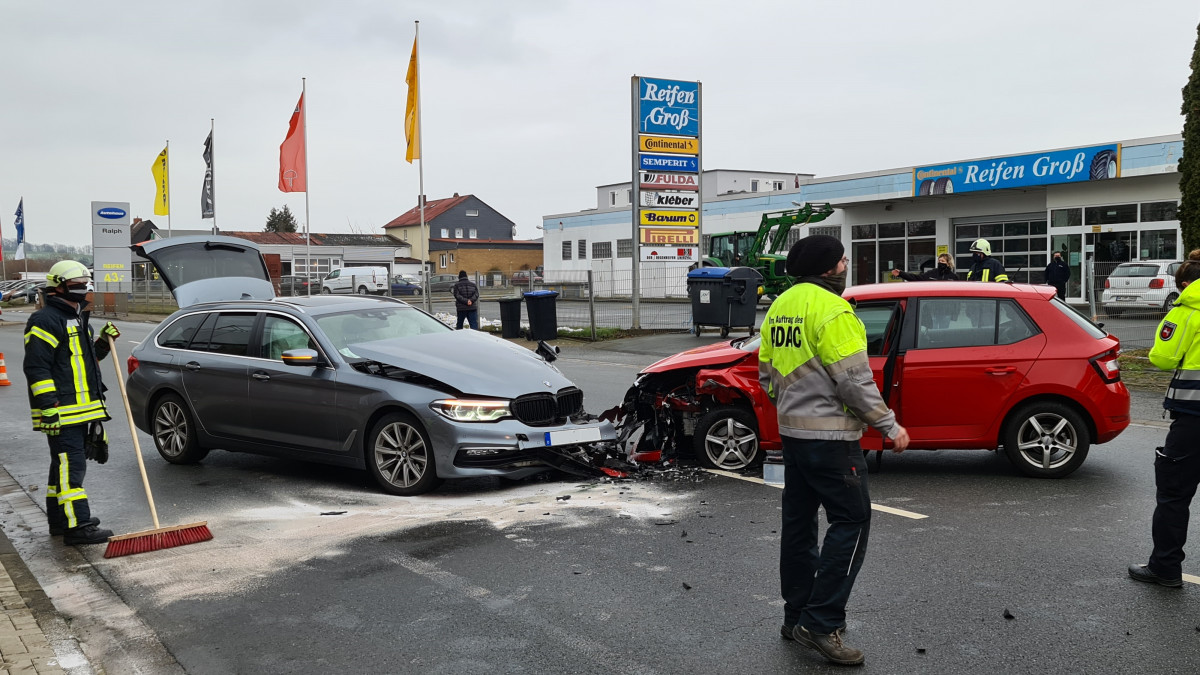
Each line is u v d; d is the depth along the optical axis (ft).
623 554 18.95
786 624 14.48
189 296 56.59
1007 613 15.12
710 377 25.89
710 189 211.00
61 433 20.90
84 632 15.70
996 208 102.89
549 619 15.58
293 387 26.17
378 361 25.05
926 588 16.57
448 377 24.20
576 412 26.13
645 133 76.33
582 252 176.14
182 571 18.69
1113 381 23.98
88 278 21.33
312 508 23.47
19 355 73.72
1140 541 19.04
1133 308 57.21
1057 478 24.43
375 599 16.75
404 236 301.22
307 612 16.24
